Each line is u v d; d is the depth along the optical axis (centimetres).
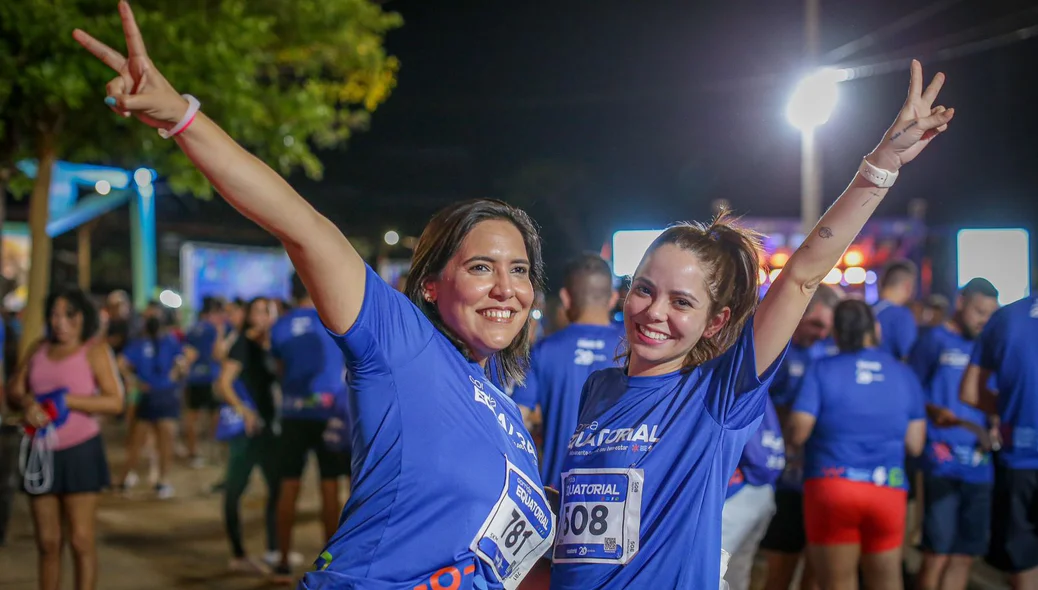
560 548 248
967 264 1667
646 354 254
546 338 484
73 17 771
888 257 1648
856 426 486
